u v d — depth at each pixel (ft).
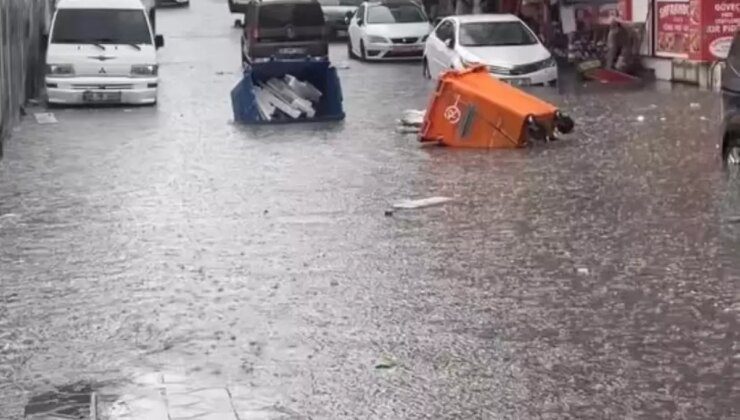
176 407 25.35
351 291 35.04
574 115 78.02
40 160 62.59
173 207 49.16
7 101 70.03
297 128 75.10
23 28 85.51
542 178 54.24
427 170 57.52
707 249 39.37
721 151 55.42
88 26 87.71
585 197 49.34
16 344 30.30
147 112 84.53
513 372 27.50
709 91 91.45
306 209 48.26
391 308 33.14
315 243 41.81
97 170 59.16
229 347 29.76
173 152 65.10
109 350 29.68
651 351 28.86
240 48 136.98
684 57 99.55
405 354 28.94
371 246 41.19
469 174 56.03
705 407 25.04
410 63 123.65
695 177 52.95
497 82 66.64
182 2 213.66
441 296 34.32
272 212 47.75
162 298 34.65
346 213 47.26
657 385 26.45
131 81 86.53
